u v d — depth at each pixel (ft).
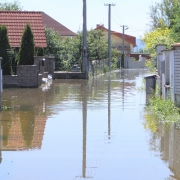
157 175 26.99
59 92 79.71
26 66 90.84
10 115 50.70
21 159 30.66
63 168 28.50
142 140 36.52
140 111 53.42
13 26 111.75
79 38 140.46
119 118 48.08
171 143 35.32
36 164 29.40
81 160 30.32
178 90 51.85
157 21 140.26
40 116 49.88
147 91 75.15
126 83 104.53
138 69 214.07
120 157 31.07
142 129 41.45
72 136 38.27
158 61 77.66
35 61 96.84
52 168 28.48
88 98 68.80
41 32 111.55
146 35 126.82
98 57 166.91
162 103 53.42
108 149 33.40
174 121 45.50
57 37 146.82
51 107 57.62
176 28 96.07
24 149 33.58
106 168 28.48
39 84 94.02
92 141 36.17
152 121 45.85
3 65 90.84
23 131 40.81
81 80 117.60
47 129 41.73
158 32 117.39
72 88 89.10
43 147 34.17
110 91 81.41
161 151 32.73
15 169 28.27
